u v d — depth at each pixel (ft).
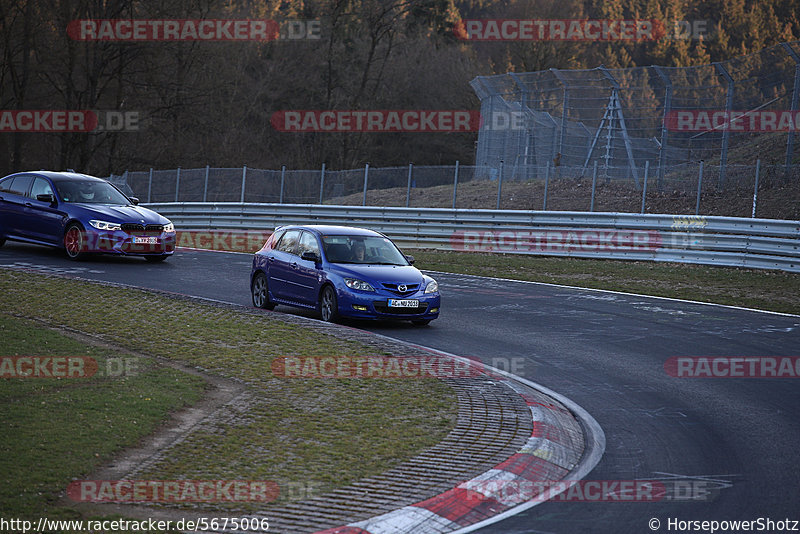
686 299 218.79
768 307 208.44
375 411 106.42
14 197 249.96
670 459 95.04
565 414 112.47
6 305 163.84
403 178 453.99
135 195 417.28
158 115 642.63
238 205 357.61
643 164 429.38
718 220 274.57
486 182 425.28
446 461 88.38
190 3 611.88
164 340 141.49
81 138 585.22
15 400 101.19
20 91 579.89
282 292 183.42
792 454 97.04
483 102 454.81
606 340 164.55
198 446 90.17
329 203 426.51
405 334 164.35
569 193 369.91
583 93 392.06
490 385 121.80
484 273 259.80
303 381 119.65
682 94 358.84
